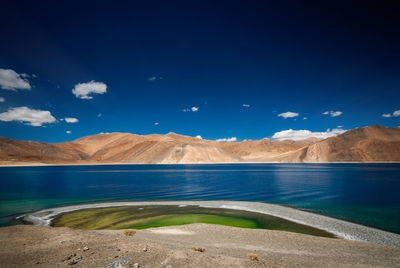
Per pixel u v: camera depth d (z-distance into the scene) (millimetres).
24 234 13422
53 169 161375
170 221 23094
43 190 49250
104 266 8266
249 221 22875
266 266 9203
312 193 41219
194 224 20594
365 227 20578
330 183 57062
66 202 34719
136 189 49969
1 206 31906
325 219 23453
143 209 29078
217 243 14711
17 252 9789
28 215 26328
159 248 10578
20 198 38750
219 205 31266
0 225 22188
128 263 8508
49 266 8188
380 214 25469
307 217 24297
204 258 9453
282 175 85000
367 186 50656
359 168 130875
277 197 37531
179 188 51125
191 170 127500
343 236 18078
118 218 24531
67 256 9289
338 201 33375
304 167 153625
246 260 9797
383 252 13773
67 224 22391
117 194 42750
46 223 22859
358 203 31734
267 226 21141
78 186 56375
